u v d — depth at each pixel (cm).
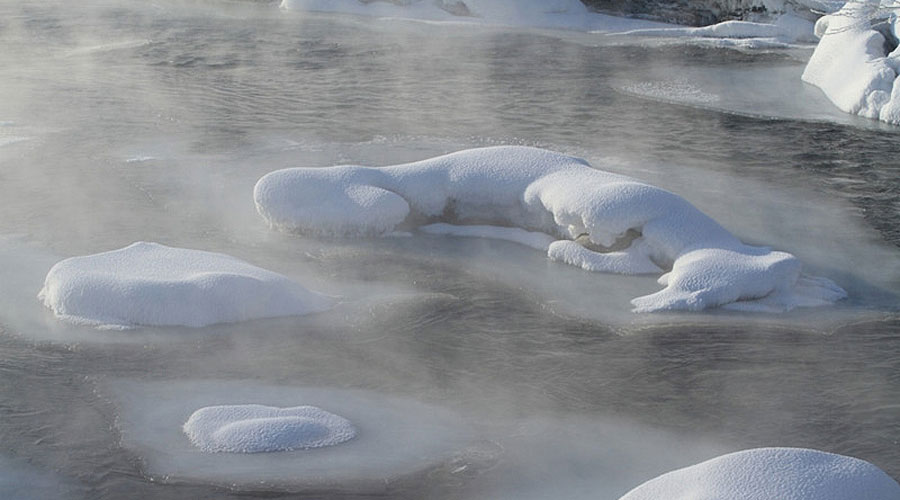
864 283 1524
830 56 2819
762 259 1483
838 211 1830
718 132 2333
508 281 1512
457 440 1092
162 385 1193
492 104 2559
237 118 2389
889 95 2486
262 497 980
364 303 1423
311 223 1658
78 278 1366
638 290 1484
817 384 1227
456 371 1250
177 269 1415
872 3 2875
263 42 3328
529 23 3784
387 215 1658
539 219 1661
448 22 3791
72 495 981
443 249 1625
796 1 3606
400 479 1012
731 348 1314
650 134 2306
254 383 1202
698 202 1855
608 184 1598
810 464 807
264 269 1469
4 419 1113
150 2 4144
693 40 3525
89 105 2475
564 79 2856
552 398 1190
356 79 2816
